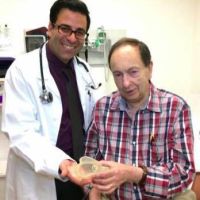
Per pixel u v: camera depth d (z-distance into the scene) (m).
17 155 1.52
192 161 1.24
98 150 1.43
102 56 2.52
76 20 1.45
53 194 1.55
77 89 1.68
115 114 1.39
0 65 2.14
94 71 2.53
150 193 1.23
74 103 1.63
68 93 1.61
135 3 2.60
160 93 1.34
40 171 1.35
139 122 1.32
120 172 1.17
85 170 1.23
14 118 1.48
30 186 1.58
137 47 1.25
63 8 1.45
